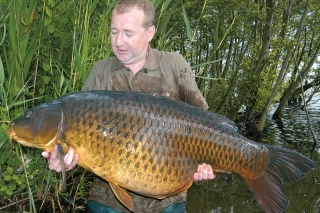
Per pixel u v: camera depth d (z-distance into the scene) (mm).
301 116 13352
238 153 2475
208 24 11047
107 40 4469
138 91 2637
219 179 6227
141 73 2713
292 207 5223
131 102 2316
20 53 3896
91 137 2268
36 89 4520
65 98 2340
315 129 11000
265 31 10883
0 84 3521
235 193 5629
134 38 2572
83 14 4332
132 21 2545
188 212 4938
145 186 2330
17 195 4371
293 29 12797
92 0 4742
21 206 4336
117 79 2734
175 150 2348
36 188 4270
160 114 2336
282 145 9008
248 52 13109
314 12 12375
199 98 2746
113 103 2293
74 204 4465
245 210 5035
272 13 10703
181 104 2432
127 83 2727
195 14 10148
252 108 12031
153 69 2721
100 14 4539
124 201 2365
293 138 9781
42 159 4160
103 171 2303
